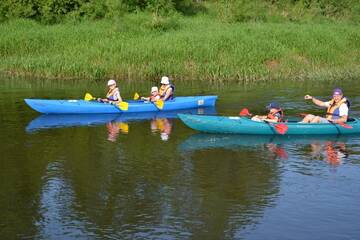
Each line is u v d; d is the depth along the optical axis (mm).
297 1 48969
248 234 9609
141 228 9875
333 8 47938
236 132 16766
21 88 26516
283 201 11094
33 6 40812
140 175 12797
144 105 20984
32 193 11617
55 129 17719
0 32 35562
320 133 16578
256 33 34469
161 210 10680
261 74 29516
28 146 15453
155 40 32875
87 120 19281
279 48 32156
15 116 19859
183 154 14562
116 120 19344
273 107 17109
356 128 16688
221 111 20938
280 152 14695
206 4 49000
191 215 10430
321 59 32156
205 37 32938
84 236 9562
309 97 17094
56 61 30891
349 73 30234
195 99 21703
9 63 31500
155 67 29438
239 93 24984
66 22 40344
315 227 9859
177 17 40500
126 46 31984
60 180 12445
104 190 11789
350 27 39656
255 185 12047
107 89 26266
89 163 13766
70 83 28391
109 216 10406
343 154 14484
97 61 30953
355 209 10641
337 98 16750
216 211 10609
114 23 37281
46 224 10062
